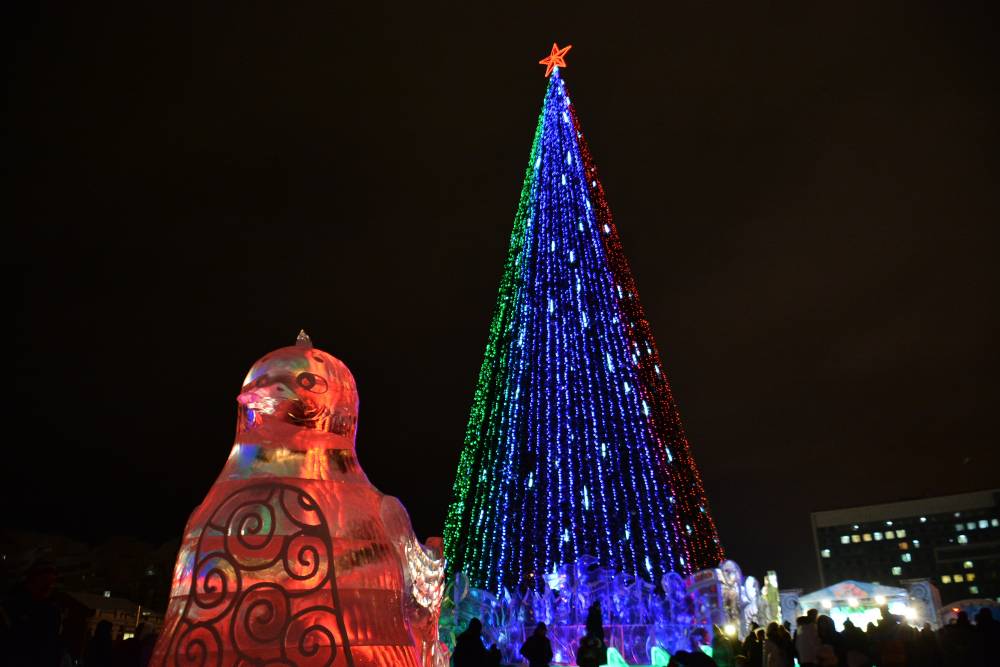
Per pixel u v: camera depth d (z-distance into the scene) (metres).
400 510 3.17
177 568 2.87
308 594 2.70
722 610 19.36
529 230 23.19
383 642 2.79
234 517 2.80
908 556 79.62
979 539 77.06
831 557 83.12
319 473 2.99
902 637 12.23
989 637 12.05
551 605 19.67
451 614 15.92
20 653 4.90
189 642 2.62
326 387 3.12
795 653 12.63
